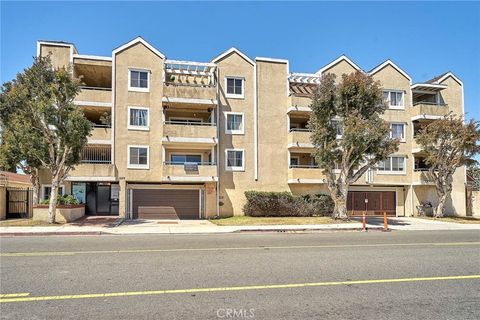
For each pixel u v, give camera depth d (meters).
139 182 25.39
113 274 7.44
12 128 18.39
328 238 14.52
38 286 6.50
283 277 7.30
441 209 27.19
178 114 27.78
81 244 12.06
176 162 26.48
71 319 4.91
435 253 10.59
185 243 12.52
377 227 19.81
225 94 26.88
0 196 20.47
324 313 5.21
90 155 25.75
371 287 6.63
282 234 16.41
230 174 26.42
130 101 25.11
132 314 5.10
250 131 27.05
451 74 31.58
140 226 19.31
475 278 7.43
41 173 23.97
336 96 21.58
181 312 5.19
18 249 10.80
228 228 18.48
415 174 29.30
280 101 27.78
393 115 29.58
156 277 7.21
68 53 24.61
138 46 25.66
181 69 26.88
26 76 18.11
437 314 5.24
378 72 29.83
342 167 22.50
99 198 25.45
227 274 7.52
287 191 27.03
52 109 17.81
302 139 26.92
